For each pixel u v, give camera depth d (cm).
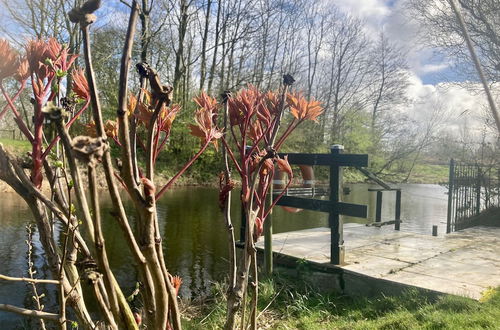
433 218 1227
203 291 526
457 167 891
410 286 427
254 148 166
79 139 71
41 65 111
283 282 502
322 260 511
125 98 86
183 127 1928
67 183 104
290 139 2422
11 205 1093
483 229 807
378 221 765
